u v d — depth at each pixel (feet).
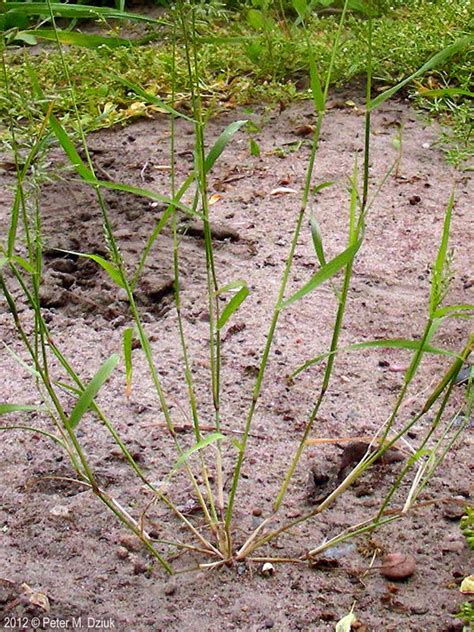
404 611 3.44
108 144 6.43
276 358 4.41
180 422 4.09
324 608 3.46
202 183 3.55
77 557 3.61
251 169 5.98
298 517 3.73
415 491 3.59
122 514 3.68
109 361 3.34
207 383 4.28
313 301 4.76
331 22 7.93
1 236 5.30
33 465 3.92
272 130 6.54
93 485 3.49
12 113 4.09
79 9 3.61
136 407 4.16
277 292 4.82
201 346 4.48
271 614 3.44
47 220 5.41
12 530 3.69
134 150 6.30
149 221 5.41
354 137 6.37
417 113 6.58
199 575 3.55
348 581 3.53
